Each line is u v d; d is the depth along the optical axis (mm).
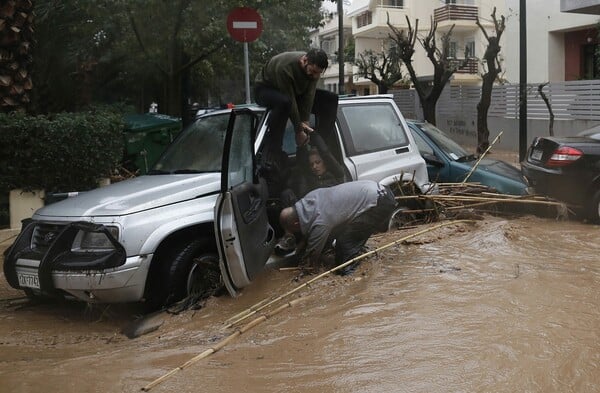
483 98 18328
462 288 5258
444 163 9367
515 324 4438
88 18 13758
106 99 19438
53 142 8289
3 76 8961
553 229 8008
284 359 4031
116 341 4723
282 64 5977
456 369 3760
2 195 8422
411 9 40625
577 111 18172
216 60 18625
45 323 5227
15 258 5141
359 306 4922
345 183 6129
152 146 10531
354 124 7141
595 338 4172
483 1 38000
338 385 3619
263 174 6008
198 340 4516
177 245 5246
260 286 5547
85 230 4898
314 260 6031
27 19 9141
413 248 6594
